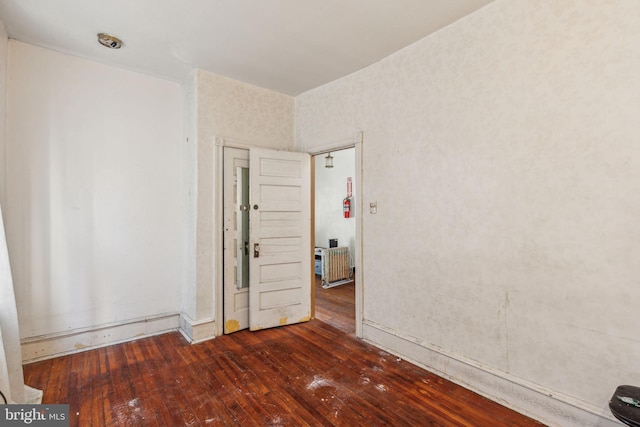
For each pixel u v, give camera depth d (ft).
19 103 8.93
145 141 11.06
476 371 7.70
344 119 11.32
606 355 5.92
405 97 9.38
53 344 9.36
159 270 11.28
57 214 9.48
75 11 7.66
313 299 13.08
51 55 9.44
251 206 11.46
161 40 8.96
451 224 8.29
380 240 10.18
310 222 12.94
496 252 7.43
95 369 8.69
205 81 10.88
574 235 6.30
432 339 8.74
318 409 7.02
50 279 9.37
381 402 7.27
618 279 5.81
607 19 5.87
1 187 8.23
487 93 7.54
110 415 6.77
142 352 9.77
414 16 7.89
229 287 11.40
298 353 9.76
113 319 10.39
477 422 6.61
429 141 8.77
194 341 10.49
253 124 12.09
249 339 10.84
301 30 8.49
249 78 11.49
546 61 6.61
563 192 6.43
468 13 7.81
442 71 8.44
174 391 7.67
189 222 11.17
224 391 7.68
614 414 4.84
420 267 9.04
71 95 9.75
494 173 7.44
